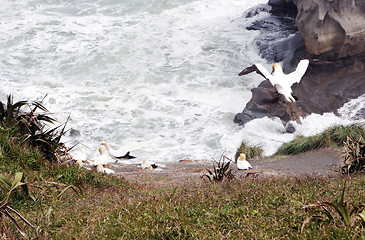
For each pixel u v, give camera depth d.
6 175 8.25
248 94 31.94
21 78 34.09
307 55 29.12
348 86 27.16
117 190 10.43
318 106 26.52
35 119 10.95
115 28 43.00
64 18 45.12
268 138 24.67
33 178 8.70
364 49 27.05
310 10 27.62
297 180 10.31
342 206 6.20
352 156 13.38
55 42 40.12
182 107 29.83
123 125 27.55
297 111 26.03
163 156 23.45
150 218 6.68
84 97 31.16
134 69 35.91
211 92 32.47
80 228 6.41
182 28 43.28
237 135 25.59
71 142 25.06
